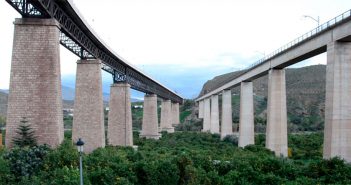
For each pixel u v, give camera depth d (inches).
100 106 2219.5
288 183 1332.4
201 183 1295.5
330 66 1765.5
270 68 2586.1
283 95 2539.4
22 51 1537.9
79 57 2258.9
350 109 1710.1
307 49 2034.9
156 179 1318.9
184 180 1348.4
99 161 1395.2
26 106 1530.5
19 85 1534.2
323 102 5359.3
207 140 3966.5
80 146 996.6
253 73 2984.7
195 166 1485.0
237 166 1485.0
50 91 1539.1
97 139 2198.6
